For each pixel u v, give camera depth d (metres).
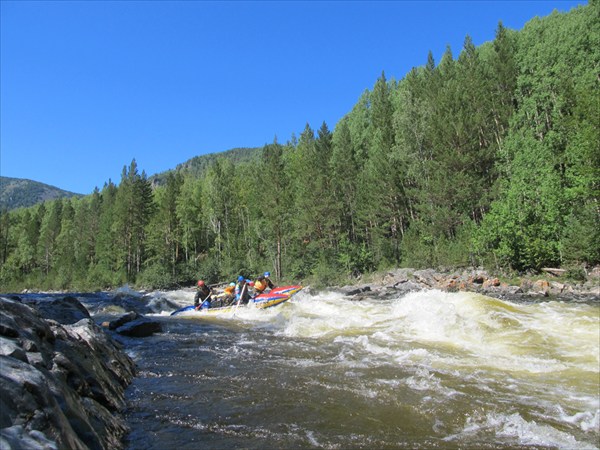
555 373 6.63
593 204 24.86
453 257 31.06
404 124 44.16
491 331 9.30
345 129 59.59
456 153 36.97
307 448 4.03
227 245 59.00
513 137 34.84
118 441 3.96
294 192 55.00
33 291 64.00
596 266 23.61
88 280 59.84
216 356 7.96
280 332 10.93
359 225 47.94
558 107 34.47
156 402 5.31
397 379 6.31
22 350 3.20
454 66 55.62
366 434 4.38
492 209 29.62
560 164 30.69
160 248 58.53
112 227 66.38
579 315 10.22
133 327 10.30
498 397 5.55
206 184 75.88
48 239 83.94
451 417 4.86
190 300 25.95
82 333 5.92
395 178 43.31
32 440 2.07
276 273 46.75
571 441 4.27
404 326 10.61
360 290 26.94
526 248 25.84
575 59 39.44
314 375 6.55
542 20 51.81
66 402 3.23
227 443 4.12
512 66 43.00
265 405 5.21
